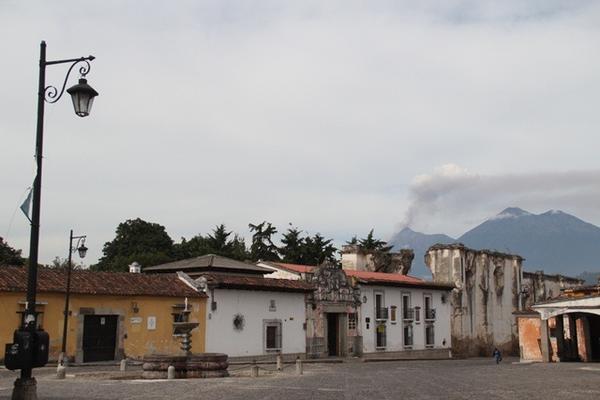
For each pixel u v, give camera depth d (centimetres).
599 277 5712
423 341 5803
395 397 1689
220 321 4034
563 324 4500
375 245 9250
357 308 5162
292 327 4575
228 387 1967
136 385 2006
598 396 1752
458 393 1830
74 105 1348
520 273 7838
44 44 1352
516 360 5647
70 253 3291
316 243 8400
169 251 8012
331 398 1648
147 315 3666
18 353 1233
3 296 3028
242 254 8306
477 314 6881
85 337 3378
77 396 1617
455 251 6719
